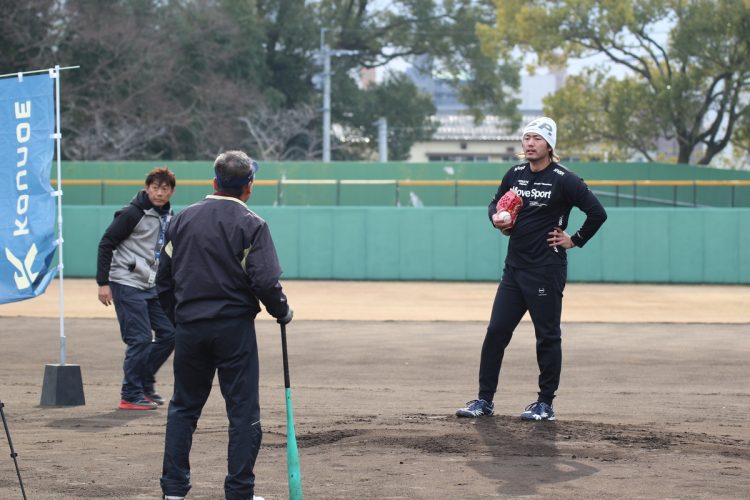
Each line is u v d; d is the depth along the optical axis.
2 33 55.34
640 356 19.61
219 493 8.23
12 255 11.89
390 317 27.58
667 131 62.09
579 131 62.31
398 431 10.63
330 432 10.66
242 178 7.74
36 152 11.94
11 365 17.86
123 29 57.47
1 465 9.24
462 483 8.45
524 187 11.05
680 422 11.79
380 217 40.50
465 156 114.69
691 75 58.69
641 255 39.78
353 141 79.25
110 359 18.77
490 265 40.16
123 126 57.94
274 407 13.02
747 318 27.81
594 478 8.64
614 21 58.00
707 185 46.72
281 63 72.88
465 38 76.44
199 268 7.62
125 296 12.82
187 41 62.38
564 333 23.81
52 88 11.98
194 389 7.77
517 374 16.89
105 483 8.53
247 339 7.68
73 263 41.03
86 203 47.41
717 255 39.50
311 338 22.42
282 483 8.55
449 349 20.59
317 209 40.69
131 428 11.37
